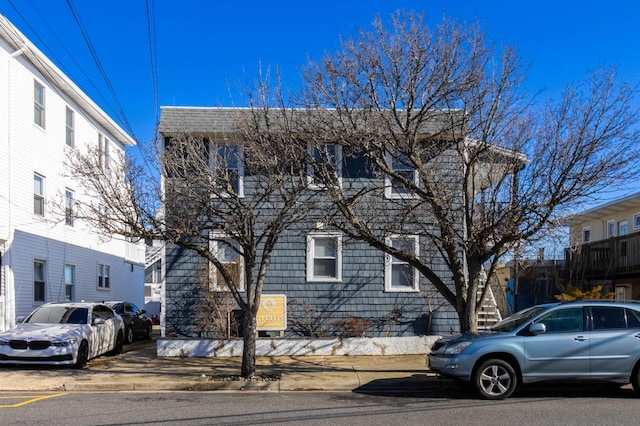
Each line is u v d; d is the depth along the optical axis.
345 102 11.03
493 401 8.82
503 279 24.48
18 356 11.71
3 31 16.16
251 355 10.91
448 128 10.84
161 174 10.68
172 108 14.93
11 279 16.59
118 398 9.33
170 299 15.03
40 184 18.89
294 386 10.23
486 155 10.82
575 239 16.03
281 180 10.84
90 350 12.88
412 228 14.17
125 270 27.59
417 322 15.46
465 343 9.09
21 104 17.53
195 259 15.12
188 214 10.57
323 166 11.09
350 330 15.27
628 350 8.83
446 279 15.62
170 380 10.55
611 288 21.41
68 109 21.27
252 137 10.98
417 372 11.40
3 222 16.31
